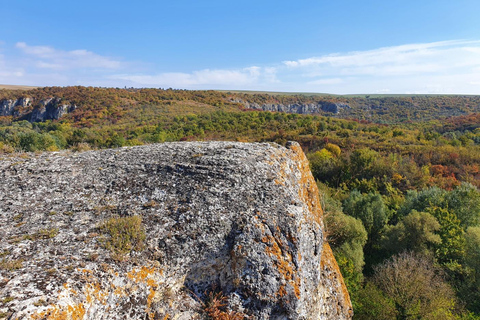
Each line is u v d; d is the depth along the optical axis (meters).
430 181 34.50
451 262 17.86
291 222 5.03
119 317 3.57
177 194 5.67
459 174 36.84
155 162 6.94
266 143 8.49
